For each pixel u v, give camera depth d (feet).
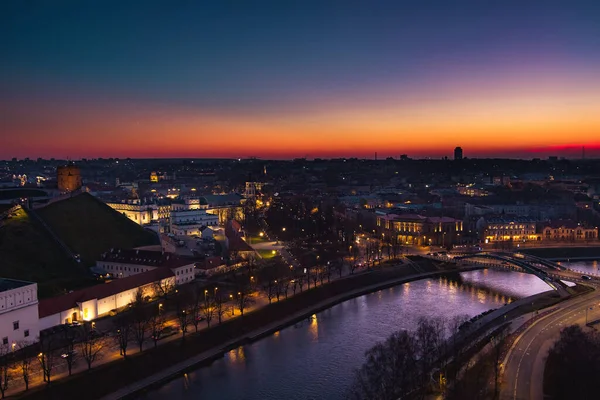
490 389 624.59
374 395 613.52
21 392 650.43
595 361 628.28
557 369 651.25
